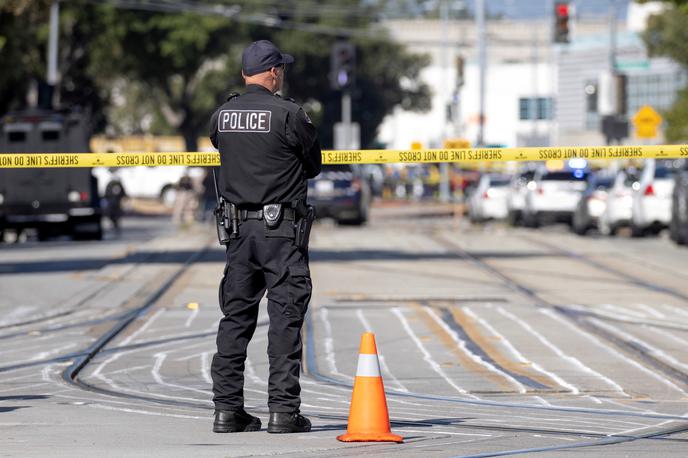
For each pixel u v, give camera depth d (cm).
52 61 16962
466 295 6888
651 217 11619
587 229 13100
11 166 3431
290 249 2836
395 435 2852
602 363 4541
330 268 8569
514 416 3381
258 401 3684
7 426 3102
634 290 7156
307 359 4662
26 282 7675
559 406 3612
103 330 5484
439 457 2653
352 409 2856
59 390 3900
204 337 5253
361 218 14550
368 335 2873
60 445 2788
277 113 2811
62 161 3434
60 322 5809
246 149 2819
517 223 14950
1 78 14175
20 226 12356
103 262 9244
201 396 3759
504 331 5428
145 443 2806
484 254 9762
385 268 8550
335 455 2662
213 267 8562
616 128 15325
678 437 3009
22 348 4947
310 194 14312
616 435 3030
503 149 3541
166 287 7288
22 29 13875
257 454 2661
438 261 9100
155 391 3878
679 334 5328
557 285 7444
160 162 3447
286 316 2856
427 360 4616
